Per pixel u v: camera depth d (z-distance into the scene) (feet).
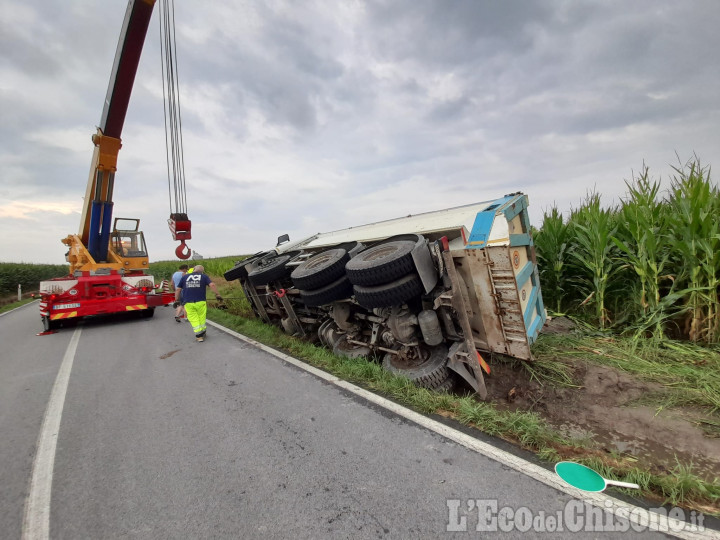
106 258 34.83
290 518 6.72
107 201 32.42
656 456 8.89
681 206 14.78
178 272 33.09
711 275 13.26
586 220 19.38
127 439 10.36
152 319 34.53
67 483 8.34
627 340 15.11
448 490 7.26
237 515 6.91
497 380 13.64
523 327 12.08
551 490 7.16
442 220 15.02
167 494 7.72
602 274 17.38
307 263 17.11
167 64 28.71
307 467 8.38
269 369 15.90
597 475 7.63
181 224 27.66
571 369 13.17
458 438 9.22
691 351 13.19
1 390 15.44
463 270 13.05
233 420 11.12
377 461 8.43
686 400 10.45
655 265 14.99
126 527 6.75
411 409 11.01
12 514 7.34
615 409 10.89
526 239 14.73
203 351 20.06
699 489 7.00
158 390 14.29
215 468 8.60
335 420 10.64
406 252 11.96
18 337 29.01
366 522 6.49
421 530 6.21
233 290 45.39
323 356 16.56
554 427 10.78
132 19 24.52
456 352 12.53
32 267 100.32
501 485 7.34
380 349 14.99
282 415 11.24
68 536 6.61
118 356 20.29
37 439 10.68
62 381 16.15
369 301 12.71
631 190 16.79
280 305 22.21
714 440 8.93
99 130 29.86
